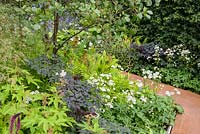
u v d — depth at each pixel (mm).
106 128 3596
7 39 3969
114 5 4398
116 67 5961
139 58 7043
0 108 3473
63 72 3912
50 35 4871
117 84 5070
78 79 4164
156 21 7266
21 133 3223
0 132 3178
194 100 5910
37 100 3699
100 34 4668
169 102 5238
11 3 4840
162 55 7023
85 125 3395
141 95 5012
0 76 3654
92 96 3736
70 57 4973
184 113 5324
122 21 4398
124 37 7156
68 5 4270
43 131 3215
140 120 4574
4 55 3770
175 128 4809
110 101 4570
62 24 4879
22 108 3344
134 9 4414
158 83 6047
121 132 3621
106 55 5934
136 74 6805
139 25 7609
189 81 6543
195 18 6801
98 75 5137
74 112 3598
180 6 6996
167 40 7223
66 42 4762
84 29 4496
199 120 5184
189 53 6871
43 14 4301
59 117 3312
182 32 7020
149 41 7559
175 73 6703
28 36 4352
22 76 3961
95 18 4348
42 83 4078
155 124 4652
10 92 3645
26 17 4523
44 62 4133
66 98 3584
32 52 4398
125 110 4531
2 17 4215
